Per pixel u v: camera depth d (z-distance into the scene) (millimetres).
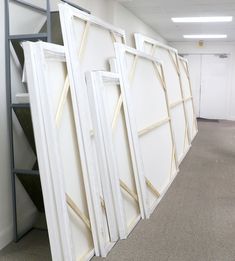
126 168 2838
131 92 3039
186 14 6008
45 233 2686
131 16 5879
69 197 2068
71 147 2182
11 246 2475
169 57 5660
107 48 3076
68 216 2018
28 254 2363
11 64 2455
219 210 3135
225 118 10070
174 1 5020
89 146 2273
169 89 5215
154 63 3928
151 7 5465
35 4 2740
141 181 2943
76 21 2518
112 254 2332
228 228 2756
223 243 2500
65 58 2213
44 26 2719
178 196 3518
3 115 2418
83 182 2283
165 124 4137
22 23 2592
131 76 3098
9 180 2516
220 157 5211
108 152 2469
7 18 2363
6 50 2379
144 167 3160
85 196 2297
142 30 6707
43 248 2447
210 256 2314
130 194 2811
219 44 9797
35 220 2816
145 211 2949
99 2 4363
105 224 2430
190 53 10008
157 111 3881
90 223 2271
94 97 2410
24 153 2645
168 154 4105
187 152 5551
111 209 2471
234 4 5176
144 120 3346
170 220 2916
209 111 10125
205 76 10047
